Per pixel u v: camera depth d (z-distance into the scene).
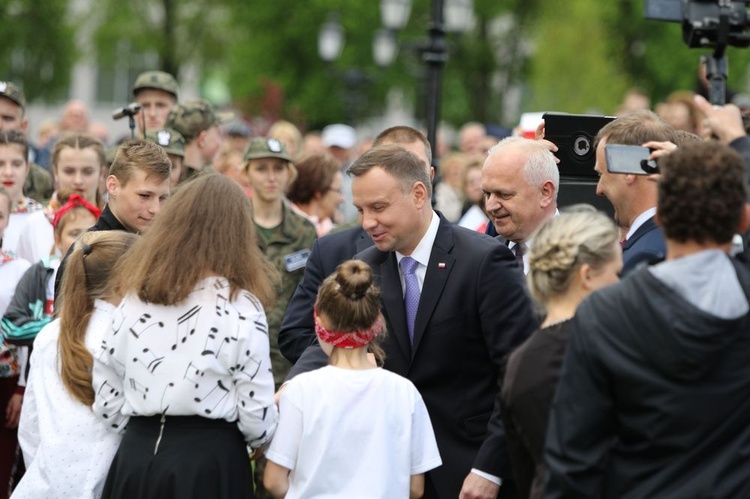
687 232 8.46
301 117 71.44
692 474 8.34
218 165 24.97
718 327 8.19
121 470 11.07
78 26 89.06
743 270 8.65
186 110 18.81
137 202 13.66
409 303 12.08
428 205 12.03
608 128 11.54
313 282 13.45
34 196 21.73
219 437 10.94
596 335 8.48
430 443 11.12
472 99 88.38
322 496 10.71
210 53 91.50
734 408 8.36
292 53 83.25
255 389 10.88
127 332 11.01
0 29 83.38
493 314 11.68
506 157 12.13
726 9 14.30
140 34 90.25
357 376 10.87
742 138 11.17
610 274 9.27
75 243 12.45
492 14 85.75
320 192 21.59
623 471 8.49
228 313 10.88
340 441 10.73
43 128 33.50
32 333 15.20
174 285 10.84
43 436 11.72
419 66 79.38
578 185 13.16
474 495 11.16
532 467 9.57
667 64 79.94
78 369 11.69
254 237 11.36
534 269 9.38
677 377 8.28
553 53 84.75
